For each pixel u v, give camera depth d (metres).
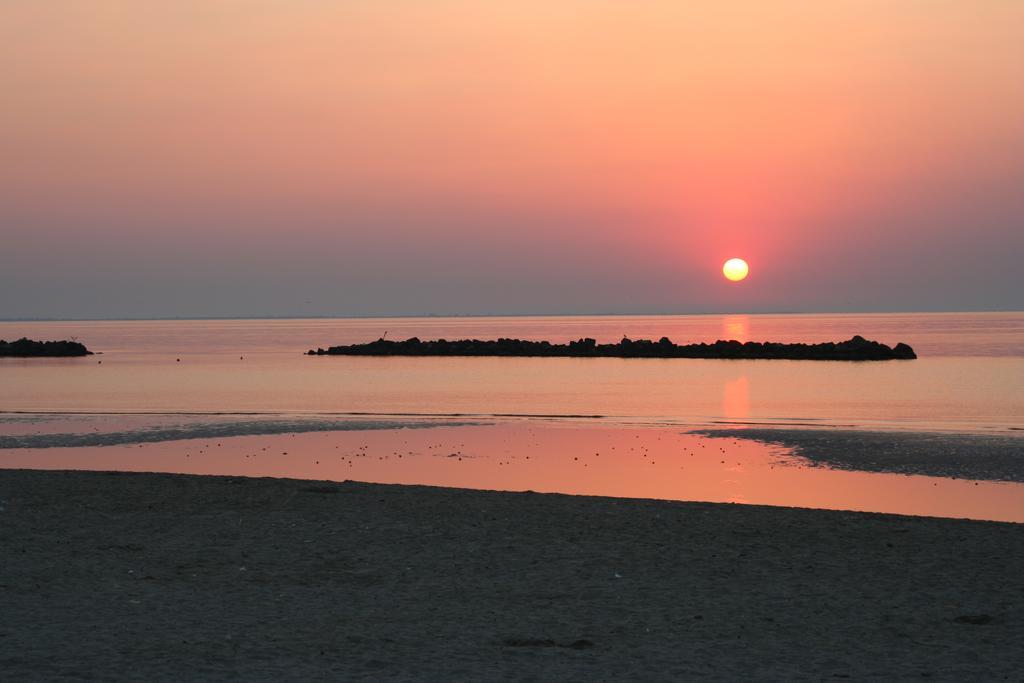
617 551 15.73
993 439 34.81
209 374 83.94
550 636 11.41
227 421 43.19
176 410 50.00
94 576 14.02
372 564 14.93
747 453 31.89
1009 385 66.06
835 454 31.47
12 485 21.06
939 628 11.80
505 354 116.69
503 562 15.07
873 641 11.27
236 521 17.70
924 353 111.81
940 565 14.82
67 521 17.64
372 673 9.90
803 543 16.22
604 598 13.16
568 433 38.09
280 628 11.61
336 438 36.69
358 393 62.47
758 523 17.69
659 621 12.08
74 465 29.70
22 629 11.38
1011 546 15.95
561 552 15.67
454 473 27.77
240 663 10.17
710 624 11.95
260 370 90.00
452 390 65.00
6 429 40.22
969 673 10.07
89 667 9.89
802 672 10.08
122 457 31.55
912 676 9.95
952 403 53.50
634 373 82.88
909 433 36.81
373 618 12.13
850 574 14.36
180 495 20.02
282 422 42.62
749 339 181.00
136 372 87.12
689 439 35.84
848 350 101.19
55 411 49.06
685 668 10.19
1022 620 12.12
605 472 27.88
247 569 14.55
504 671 10.01
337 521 17.77
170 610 12.37
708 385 68.38
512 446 34.06
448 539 16.48
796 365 92.12
